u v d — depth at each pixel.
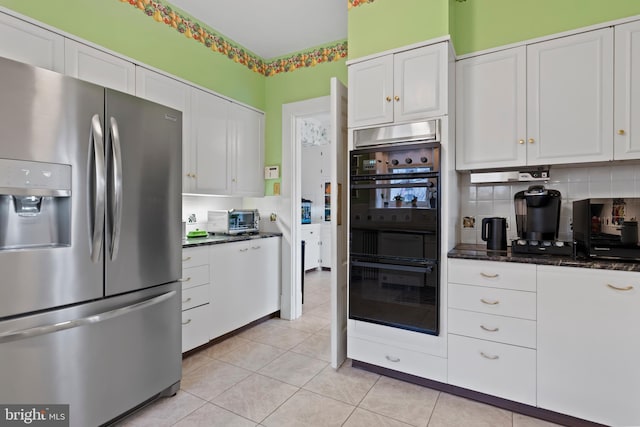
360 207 2.28
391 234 2.16
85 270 1.51
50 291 1.40
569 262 1.68
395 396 2.00
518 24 2.16
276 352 2.61
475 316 1.92
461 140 2.27
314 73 3.32
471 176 2.31
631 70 1.81
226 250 2.79
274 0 2.61
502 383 1.85
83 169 1.51
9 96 1.29
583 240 1.85
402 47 2.16
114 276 1.63
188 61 2.81
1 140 1.27
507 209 2.42
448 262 2.00
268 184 3.57
